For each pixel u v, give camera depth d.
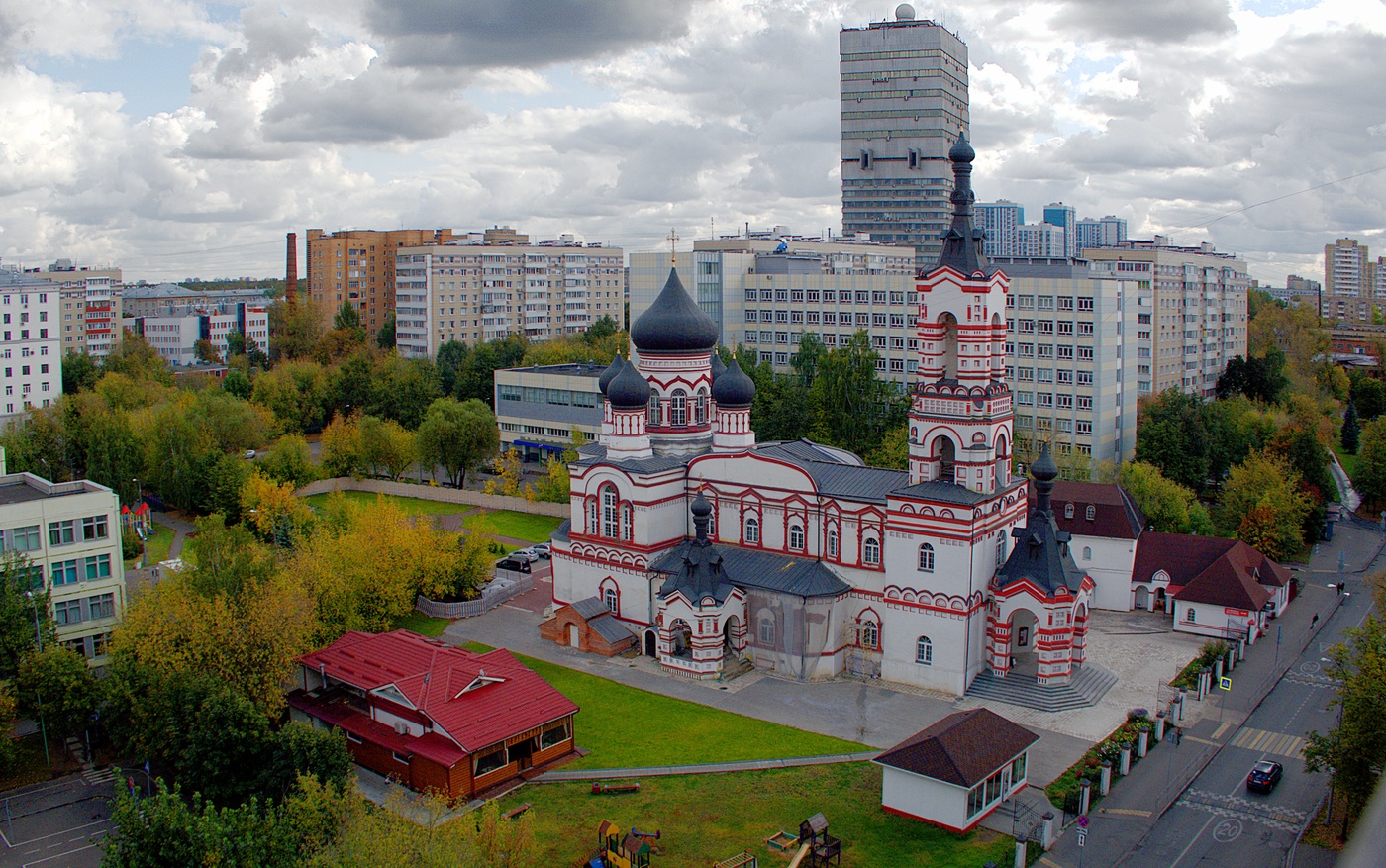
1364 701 58.94
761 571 90.94
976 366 83.38
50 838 65.62
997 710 80.88
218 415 168.50
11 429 161.12
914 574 84.50
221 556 81.44
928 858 60.84
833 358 143.25
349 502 119.50
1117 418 150.00
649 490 93.62
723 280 179.25
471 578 106.19
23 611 76.50
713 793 68.81
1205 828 64.31
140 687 71.81
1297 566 121.19
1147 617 102.94
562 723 74.31
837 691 85.00
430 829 51.38
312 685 83.19
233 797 65.31
